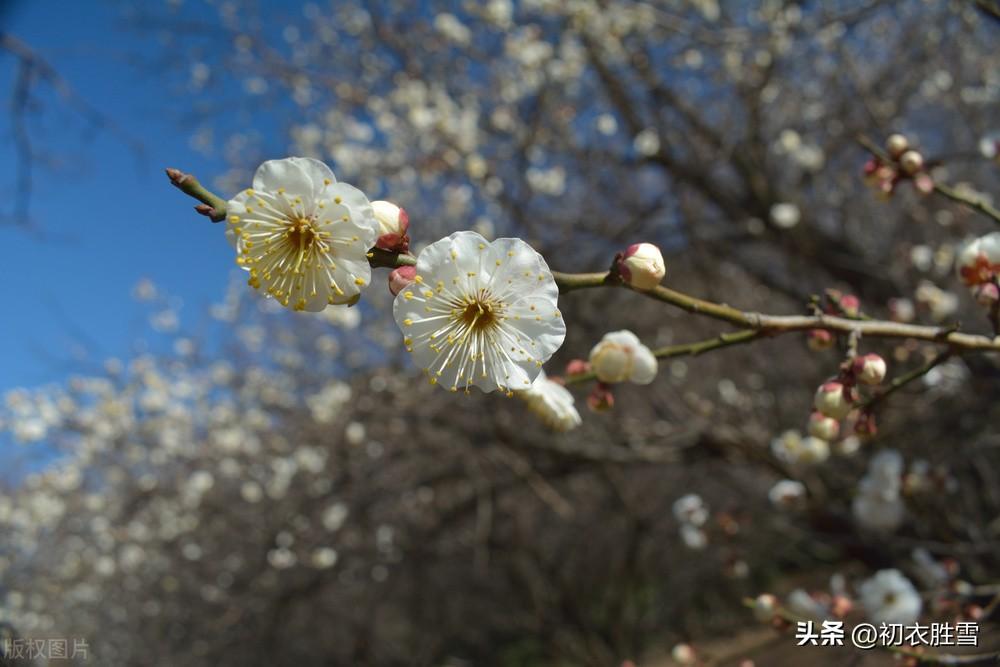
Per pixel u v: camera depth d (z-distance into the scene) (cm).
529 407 174
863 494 291
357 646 820
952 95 521
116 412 671
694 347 168
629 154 659
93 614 762
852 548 416
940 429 414
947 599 252
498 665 910
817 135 630
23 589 726
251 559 671
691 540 374
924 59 551
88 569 740
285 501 637
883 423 415
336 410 592
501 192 588
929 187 211
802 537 418
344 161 613
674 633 756
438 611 878
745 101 610
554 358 591
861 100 557
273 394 669
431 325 140
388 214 139
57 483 712
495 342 141
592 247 615
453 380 141
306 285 136
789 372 552
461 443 598
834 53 578
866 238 581
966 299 438
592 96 641
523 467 562
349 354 683
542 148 620
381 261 140
